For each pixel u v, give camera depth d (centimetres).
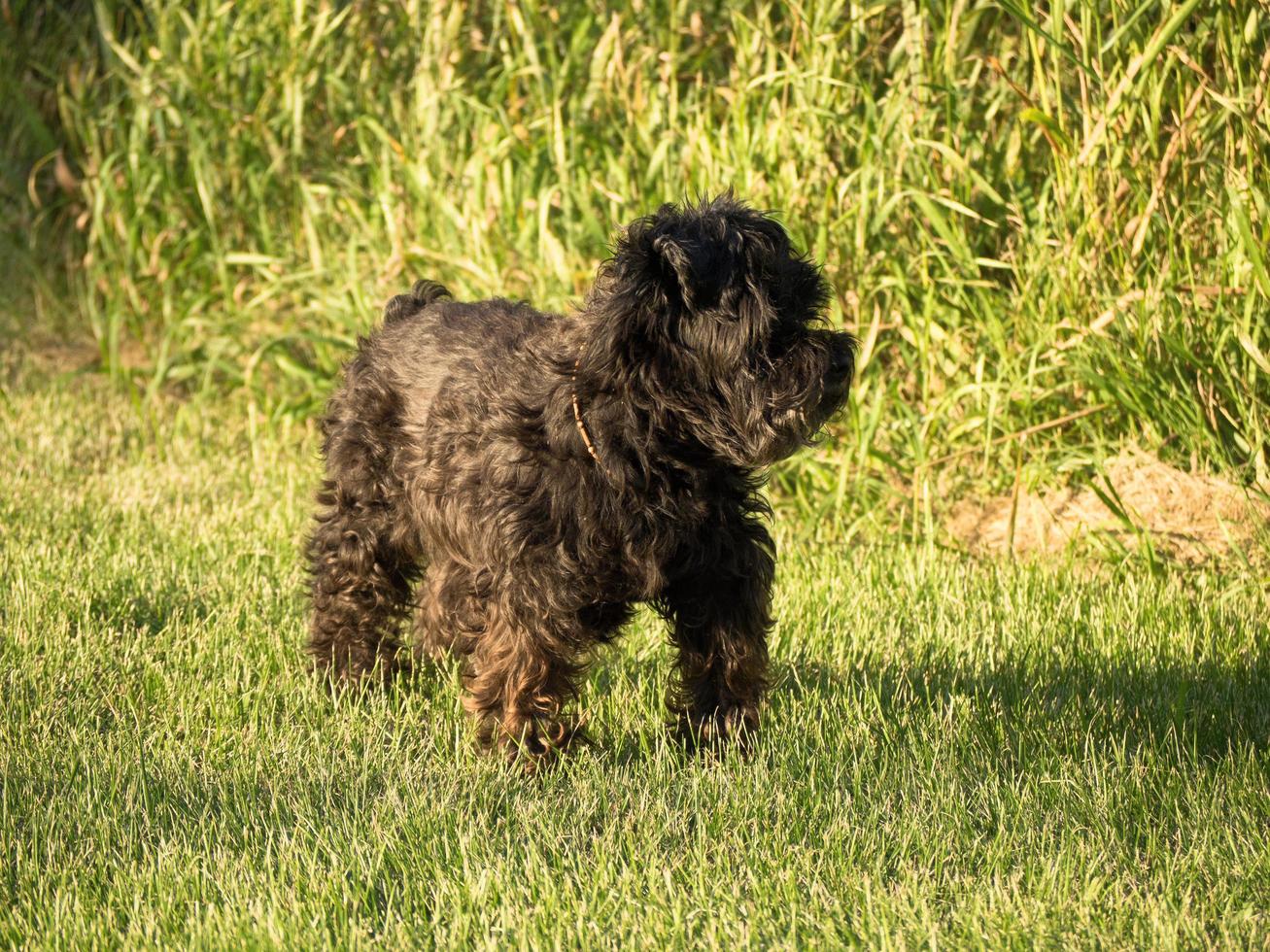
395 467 645
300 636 733
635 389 523
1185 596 773
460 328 638
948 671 686
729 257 521
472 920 437
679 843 496
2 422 1172
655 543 535
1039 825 506
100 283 1359
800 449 557
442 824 502
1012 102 959
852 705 636
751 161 973
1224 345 857
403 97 1240
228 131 1270
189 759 564
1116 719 609
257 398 1233
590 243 1080
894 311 977
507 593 545
